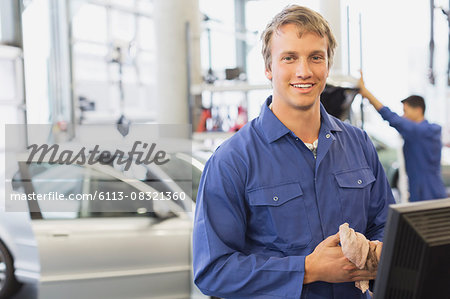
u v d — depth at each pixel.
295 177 1.35
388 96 7.75
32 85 6.72
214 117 6.18
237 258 1.28
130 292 3.21
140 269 3.23
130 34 8.56
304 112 1.35
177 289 3.28
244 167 1.34
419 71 8.01
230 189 1.33
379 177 1.50
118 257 3.21
